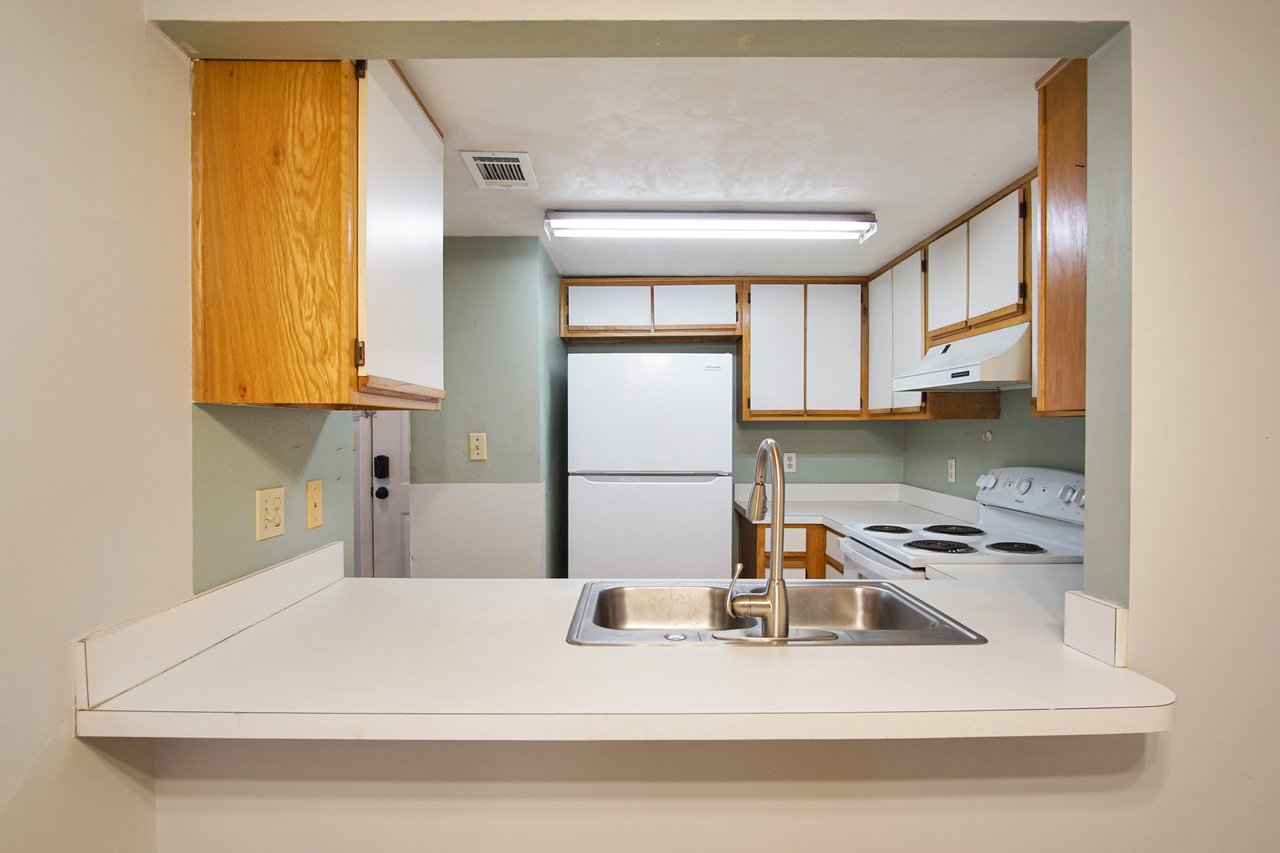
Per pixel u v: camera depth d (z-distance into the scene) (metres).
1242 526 0.95
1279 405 0.95
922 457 3.19
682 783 0.99
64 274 0.79
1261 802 0.97
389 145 1.17
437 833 0.99
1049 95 1.30
